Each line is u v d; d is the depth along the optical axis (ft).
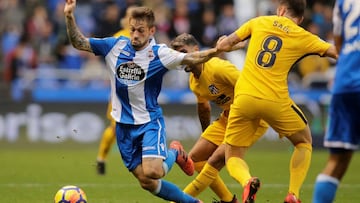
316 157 175.63
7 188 112.47
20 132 185.88
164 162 78.33
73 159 162.91
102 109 187.01
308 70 206.39
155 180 77.77
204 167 84.94
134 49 78.33
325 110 190.29
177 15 217.56
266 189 113.39
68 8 76.79
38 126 185.98
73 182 121.49
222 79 84.69
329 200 66.49
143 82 78.07
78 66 210.59
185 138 186.91
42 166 148.15
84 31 209.87
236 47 83.30
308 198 103.04
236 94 81.92
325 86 199.52
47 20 219.61
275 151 188.75
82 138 186.50
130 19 77.92
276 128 82.74
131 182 122.21
